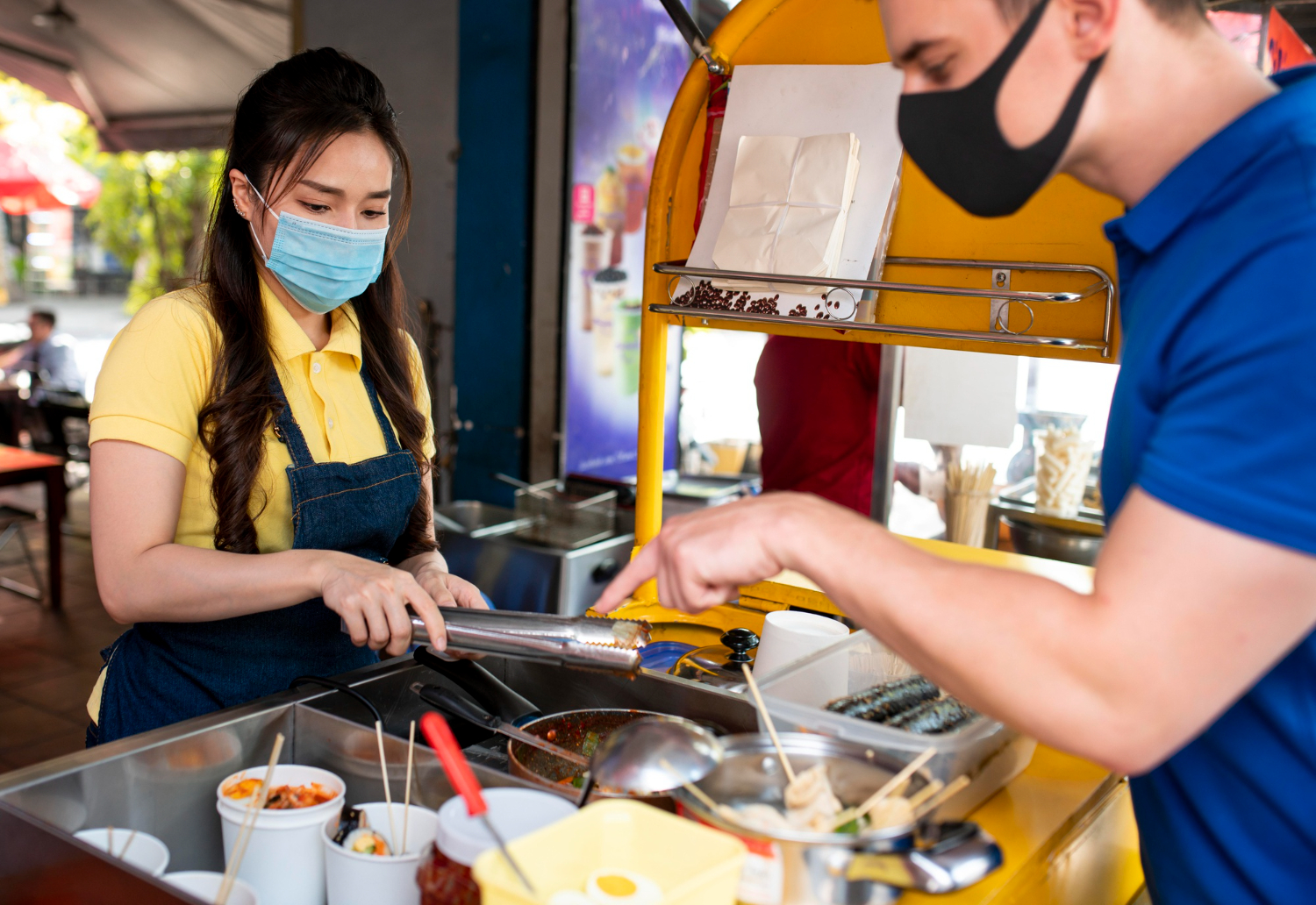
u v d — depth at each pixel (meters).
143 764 1.03
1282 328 0.64
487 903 0.70
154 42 5.28
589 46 3.59
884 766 0.93
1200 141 0.75
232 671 1.39
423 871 0.83
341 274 1.39
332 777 1.07
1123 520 0.70
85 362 8.93
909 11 0.74
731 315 1.56
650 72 3.95
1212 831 0.83
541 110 3.62
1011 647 0.68
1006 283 1.42
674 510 3.29
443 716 1.22
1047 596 0.69
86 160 9.70
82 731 3.26
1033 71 0.72
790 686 1.05
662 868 0.76
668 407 3.96
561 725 1.17
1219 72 0.75
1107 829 1.16
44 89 6.12
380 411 1.58
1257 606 0.64
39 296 10.32
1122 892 1.23
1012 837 1.00
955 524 2.63
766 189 1.53
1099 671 0.66
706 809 0.84
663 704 1.26
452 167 3.84
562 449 3.77
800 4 1.55
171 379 1.32
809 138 1.51
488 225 3.78
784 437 2.78
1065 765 1.19
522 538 3.05
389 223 1.54
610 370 3.96
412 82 3.89
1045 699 0.68
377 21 3.94
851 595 0.75
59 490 4.39
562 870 0.75
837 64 1.54
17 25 5.30
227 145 1.43
